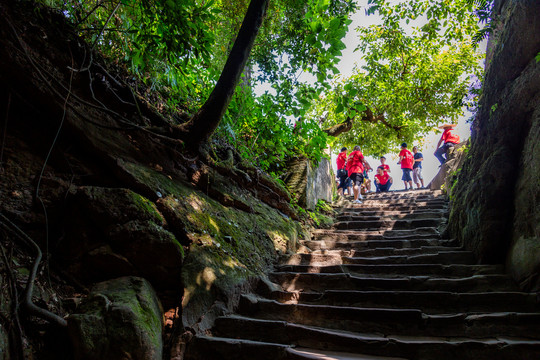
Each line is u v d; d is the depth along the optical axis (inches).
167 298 108.5
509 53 143.6
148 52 119.7
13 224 92.8
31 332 81.3
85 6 123.5
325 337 99.2
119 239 105.0
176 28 110.2
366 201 313.1
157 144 138.8
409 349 92.4
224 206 158.7
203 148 157.0
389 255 168.7
